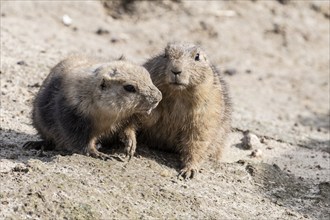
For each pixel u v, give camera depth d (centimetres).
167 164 1709
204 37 3434
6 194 1361
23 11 3122
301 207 1659
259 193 1683
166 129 1717
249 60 3362
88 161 1552
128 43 3186
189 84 1633
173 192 1523
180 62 1617
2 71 2283
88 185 1452
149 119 1681
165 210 1447
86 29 3194
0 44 2528
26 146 1730
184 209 1473
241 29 3553
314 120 2792
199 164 1711
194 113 1683
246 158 1995
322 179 1884
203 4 3622
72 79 1614
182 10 3547
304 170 1967
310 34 3684
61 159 1541
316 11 3831
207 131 1708
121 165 1588
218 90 1728
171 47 1670
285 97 3030
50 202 1353
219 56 3325
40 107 1698
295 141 2336
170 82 1612
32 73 2316
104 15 3394
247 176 1750
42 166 1486
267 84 3153
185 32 3416
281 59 3453
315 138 2461
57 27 3086
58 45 2783
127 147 1639
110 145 1717
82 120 1586
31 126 1922
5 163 1566
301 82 3244
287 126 2580
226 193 1625
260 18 3662
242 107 2736
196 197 1533
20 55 2464
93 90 1568
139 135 1739
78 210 1352
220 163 1803
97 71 1586
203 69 1645
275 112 2792
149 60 1738
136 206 1432
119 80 1557
